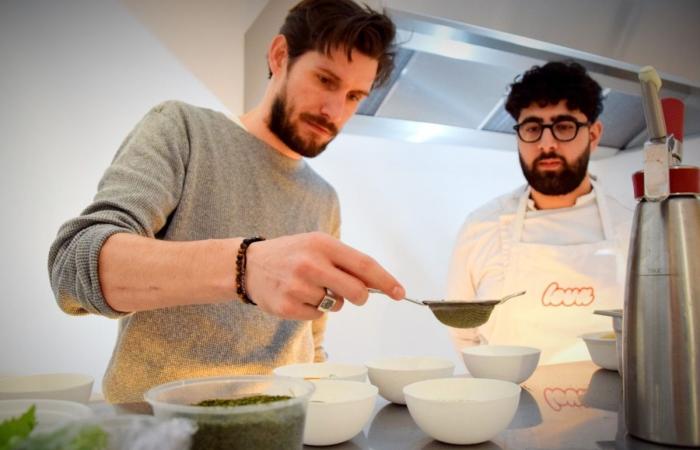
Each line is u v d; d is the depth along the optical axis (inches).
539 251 61.4
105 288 26.7
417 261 91.7
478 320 33.3
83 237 27.5
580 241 62.6
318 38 39.3
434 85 69.7
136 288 26.3
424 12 51.2
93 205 30.6
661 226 23.2
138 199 31.8
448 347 93.3
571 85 58.4
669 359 22.4
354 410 23.7
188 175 39.3
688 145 91.8
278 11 56.8
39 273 61.6
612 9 64.9
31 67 61.2
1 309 59.5
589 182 66.6
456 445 23.8
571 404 30.3
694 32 72.7
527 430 25.5
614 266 59.6
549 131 60.0
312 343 49.5
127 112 67.1
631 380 23.8
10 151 60.2
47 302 62.0
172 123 40.0
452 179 96.5
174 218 38.5
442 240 94.4
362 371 32.7
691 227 22.7
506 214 67.8
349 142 86.4
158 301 26.5
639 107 84.1
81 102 64.2
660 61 69.0
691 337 22.0
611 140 94.0
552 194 63.6
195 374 38.4
